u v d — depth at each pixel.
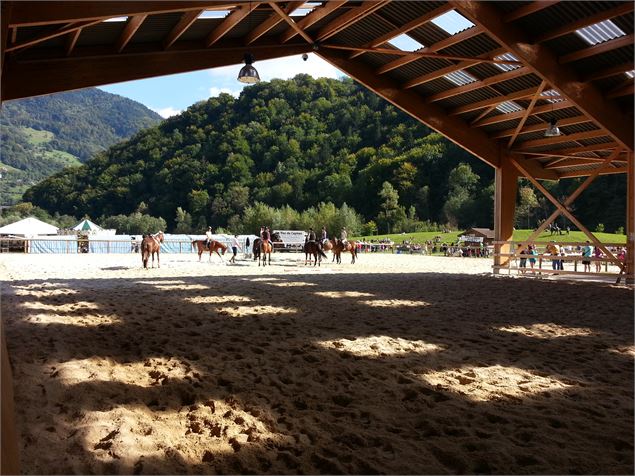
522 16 10.54
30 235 39.62
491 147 17.17
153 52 12.36
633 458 3.04
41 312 7.41
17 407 3.52
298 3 11.13
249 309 8.21
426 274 16.95
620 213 59.31
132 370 4.58
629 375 4.85
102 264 20.00
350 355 5.29
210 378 4.38
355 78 15.20
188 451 3.03
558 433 3.39
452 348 5.76
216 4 8.84
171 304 8.60
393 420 3.59
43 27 9.86
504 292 11.52
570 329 7.10
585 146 16.22
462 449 3.13
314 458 2.98
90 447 2.99
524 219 70.94
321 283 12.95
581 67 12.01
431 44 13.01
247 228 79.38
